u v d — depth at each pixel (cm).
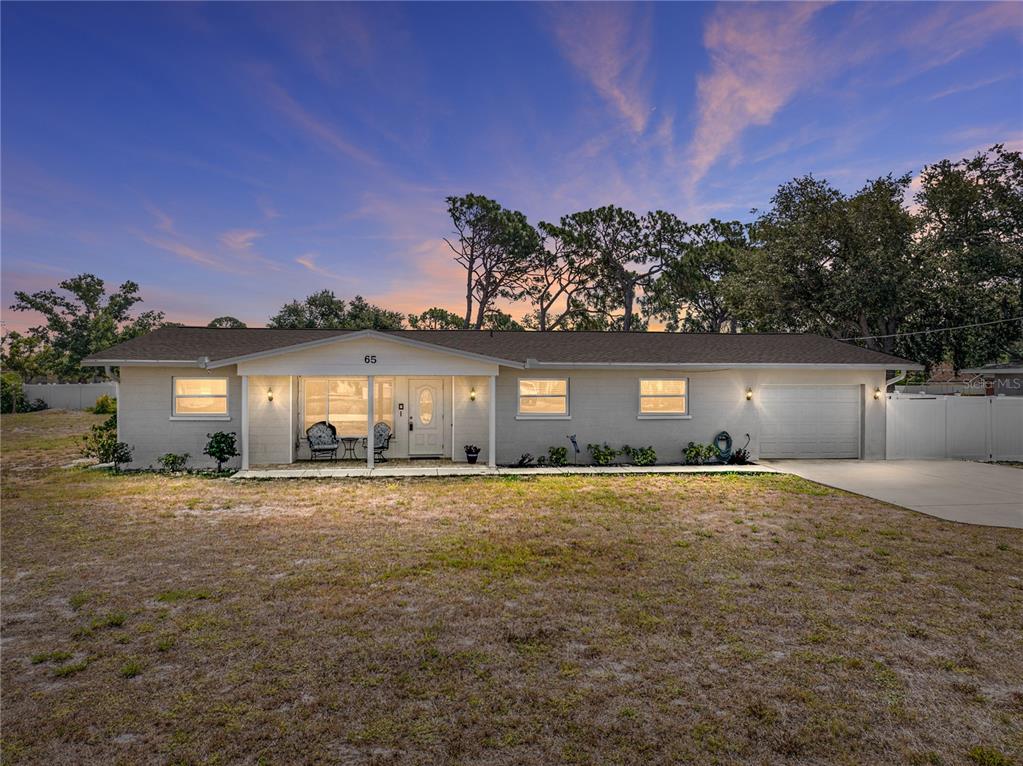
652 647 493
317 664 462
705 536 842
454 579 659
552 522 920
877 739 367
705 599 601
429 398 1582
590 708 401
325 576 666
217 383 1465
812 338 1872
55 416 3064
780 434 1622
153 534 843
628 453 1527
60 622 541
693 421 1566
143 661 465
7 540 812
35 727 377
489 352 1594
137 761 344
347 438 1550
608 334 1850
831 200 2797
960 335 2639
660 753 352
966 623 543
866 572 686
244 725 380
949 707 404
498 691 423
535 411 1533
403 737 368
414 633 520
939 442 1645
